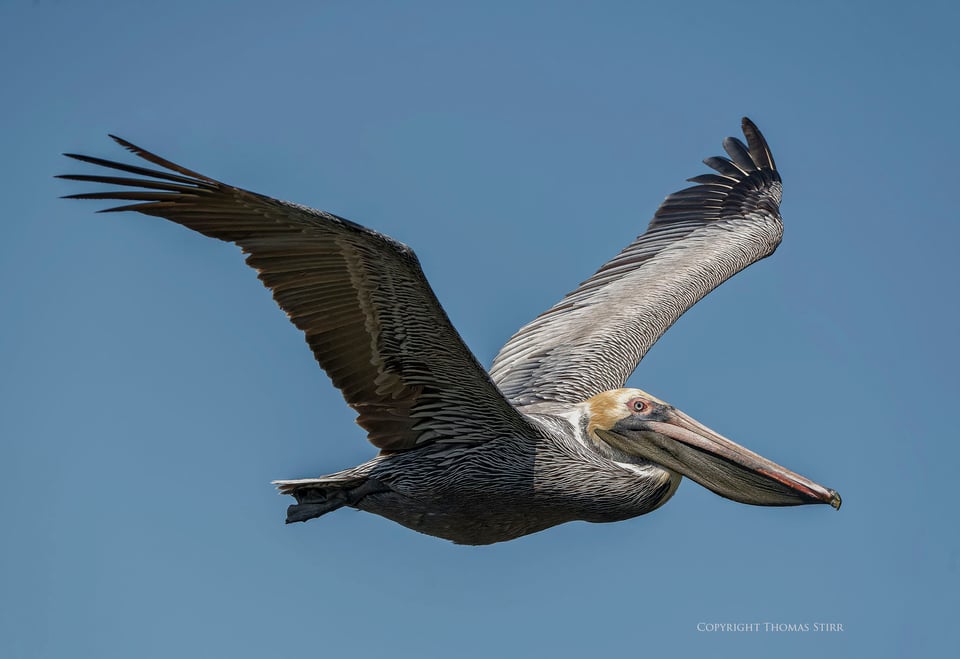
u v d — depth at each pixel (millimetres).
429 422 12195
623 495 12695
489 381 11711
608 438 13008
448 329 11258
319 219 10008
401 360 11664
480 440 12320
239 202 10008
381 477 12266
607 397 13219
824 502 12508
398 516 12523
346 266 10766
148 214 10008
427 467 12281
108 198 9797
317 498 12219
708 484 12820
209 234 10320
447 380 11852
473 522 12680
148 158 9445
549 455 12508
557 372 14781
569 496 12539
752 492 12750
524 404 14195
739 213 18359
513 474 12391
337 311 11156
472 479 12336
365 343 11469
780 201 18766
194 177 9711
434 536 12984
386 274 10789
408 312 11188
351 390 11789
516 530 12906
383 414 12102
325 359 11477
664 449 12898
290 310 11039
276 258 10641
